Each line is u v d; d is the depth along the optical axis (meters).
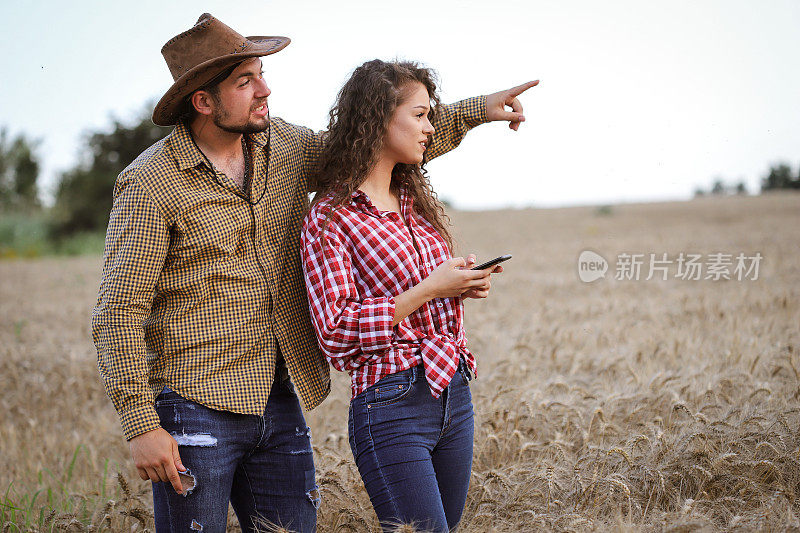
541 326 10.97
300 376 4.38
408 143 4.19
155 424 3.91
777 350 8.04
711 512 4.66
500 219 53.22
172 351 4.09
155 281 3.98
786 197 47.53
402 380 3.99
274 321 4.28
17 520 5.96
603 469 5.25
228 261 4.11
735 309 11.17
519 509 4.80
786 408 6.06
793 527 4.32
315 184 4.71
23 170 67.56
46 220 61.25
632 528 4.41
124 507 5.73
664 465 5.19
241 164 4.30
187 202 3.99
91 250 54.09
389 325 3.85
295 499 4.47
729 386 6.66
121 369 3.88
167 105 4.01
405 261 4.07
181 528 4.10
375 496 4.01
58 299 23.58
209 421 4.07
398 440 3.96
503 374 7.95
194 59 4.02
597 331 10.51
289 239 4.47
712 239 27.41
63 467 7.22
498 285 18.48
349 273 4.02
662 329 10.38
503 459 5.82
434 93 4.48
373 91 4.11
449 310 4.25
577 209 57.00
